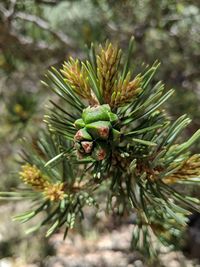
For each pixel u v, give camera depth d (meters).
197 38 0.71
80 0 0.66
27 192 0.31
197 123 0.61
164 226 0.32
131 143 0.27
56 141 0.30
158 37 0.72
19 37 0.66
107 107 0.25
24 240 0.99
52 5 0.65
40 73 0.71
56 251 1.00
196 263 0.84
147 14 0.67
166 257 0.78
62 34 0.68
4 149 0.72
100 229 0.92
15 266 0.98
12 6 0.60
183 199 0.27
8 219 1.00
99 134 0.24
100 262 0.97
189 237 0.84
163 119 0.28
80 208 0.31
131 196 0.27
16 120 0.56
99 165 0.27
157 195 0.27
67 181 0.30
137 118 0.26
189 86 0.71
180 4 0.65
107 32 0.68
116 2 0.65
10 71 0.71
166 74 0.70
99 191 0.35
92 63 0.28
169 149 0.27
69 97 0.27
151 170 0.27
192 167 0.26
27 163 0.30
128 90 0.25
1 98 0.70
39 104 0.59
